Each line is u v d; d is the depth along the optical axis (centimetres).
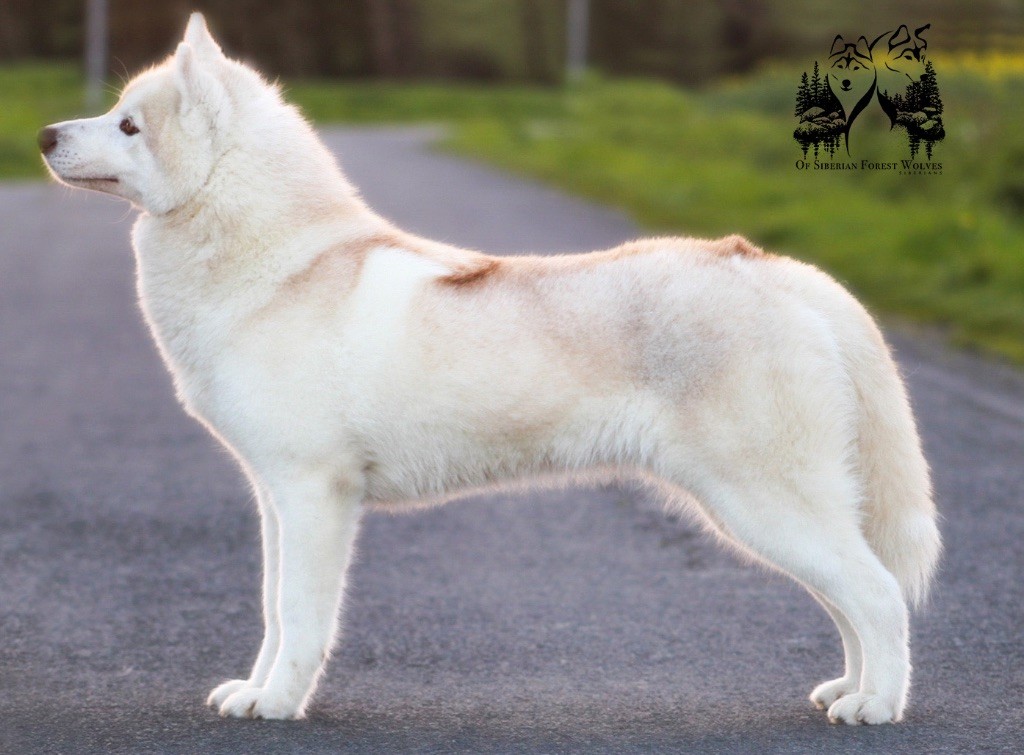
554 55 9125
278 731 459
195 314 488
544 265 486
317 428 470
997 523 713
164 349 505
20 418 955
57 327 1277
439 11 9031
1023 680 506
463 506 771
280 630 490
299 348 472
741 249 485
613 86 5084
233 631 570
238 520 737
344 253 488
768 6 8669
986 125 2205
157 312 500
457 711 480
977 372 1075
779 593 618
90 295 1448
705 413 460
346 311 475
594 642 555
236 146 493
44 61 8294
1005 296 1337
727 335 461
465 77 8994
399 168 2841
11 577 636
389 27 8638
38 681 508
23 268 1609
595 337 466
